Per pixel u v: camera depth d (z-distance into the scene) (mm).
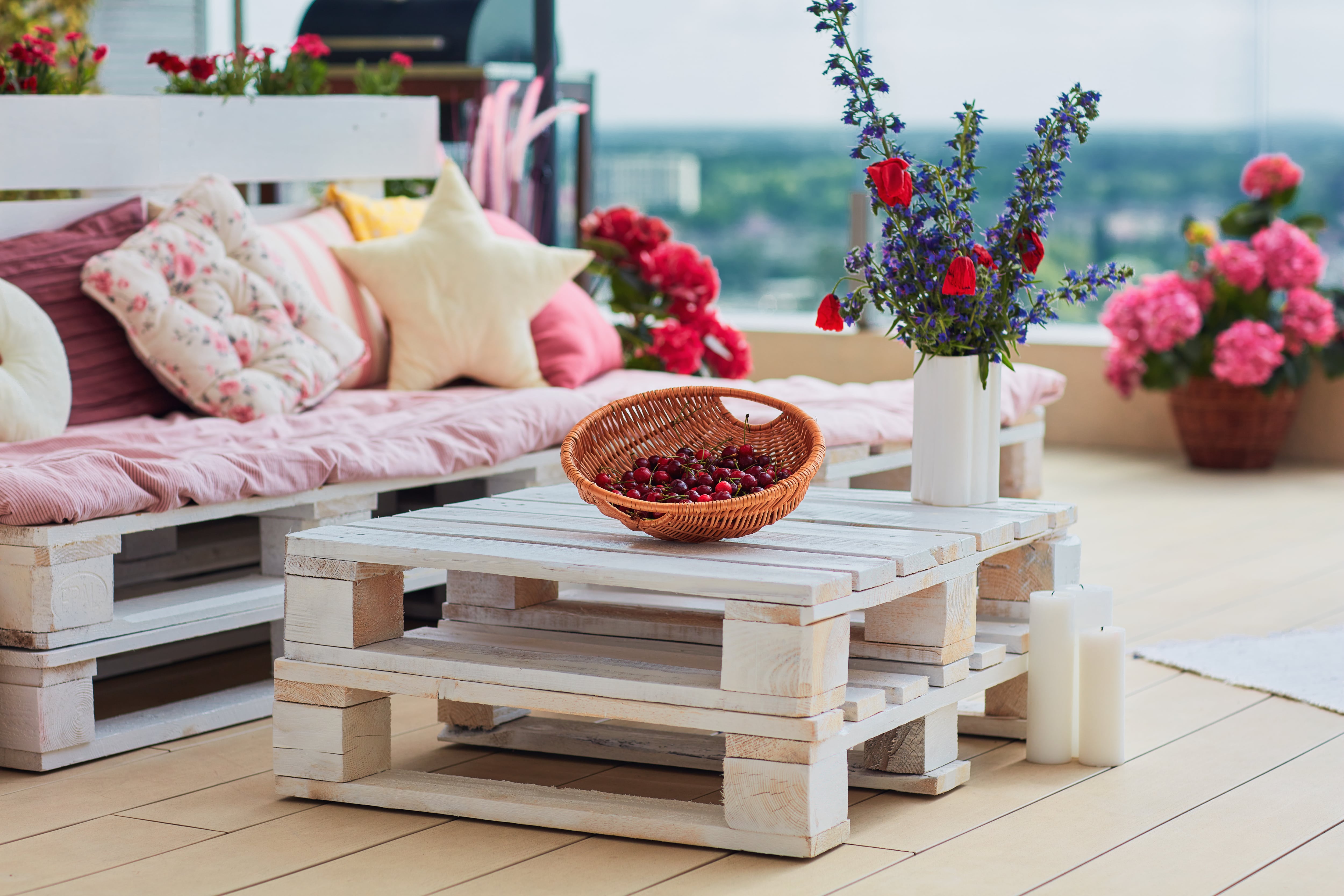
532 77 5391
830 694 2037
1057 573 2545
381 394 3682
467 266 3918
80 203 3602
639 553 2143
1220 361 5438
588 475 2307
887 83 2434
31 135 3490
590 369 4020
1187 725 2670
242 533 3494
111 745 2525
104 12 6863
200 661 3166
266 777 2416
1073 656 2471
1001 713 2625
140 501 2529
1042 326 2490
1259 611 3520
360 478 2895
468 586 2568
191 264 3439
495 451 3168
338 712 2268
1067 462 5789
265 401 3355
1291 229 5582
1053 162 2430
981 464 2543
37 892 1947
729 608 2016
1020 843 2107
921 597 2295
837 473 3494
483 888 1953
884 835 2139
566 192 5590
